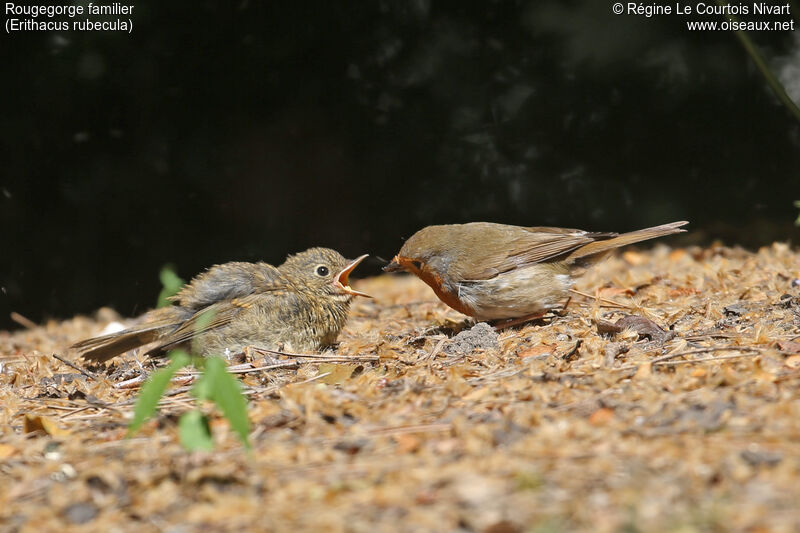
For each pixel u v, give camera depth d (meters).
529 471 5.17
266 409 6.90
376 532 4.65
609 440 5.67
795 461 5.12
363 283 16.78
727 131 18.98
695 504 4.67
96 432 7.00
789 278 10.70
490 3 18.73
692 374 7.05
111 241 19.00
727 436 5.59
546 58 18.75
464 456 5.63
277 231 19.52
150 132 18.91
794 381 6.62
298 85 19.20
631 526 4.41
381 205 19.56
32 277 18.69
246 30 18.81
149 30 18.44
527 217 19.30
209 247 19.33
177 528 5.02
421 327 10.95
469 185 19.31
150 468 5.95
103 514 5.38
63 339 13.35
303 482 5.44
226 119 19.20
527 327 9.92
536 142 19.12
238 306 9.45
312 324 9.66
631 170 19.17
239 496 5.37
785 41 18.59
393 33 19.03
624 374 7.24
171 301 9.87
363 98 19.25
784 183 19.03
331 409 6.74
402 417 6.60
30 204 18.59
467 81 19.03
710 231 18.92
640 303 10.31
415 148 19.33
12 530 5.27
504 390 7.03
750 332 8.42
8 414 7.71
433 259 10.37
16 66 18.06
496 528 4.52
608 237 10.41
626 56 18.52
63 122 18.47
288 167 19.41
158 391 5.74
